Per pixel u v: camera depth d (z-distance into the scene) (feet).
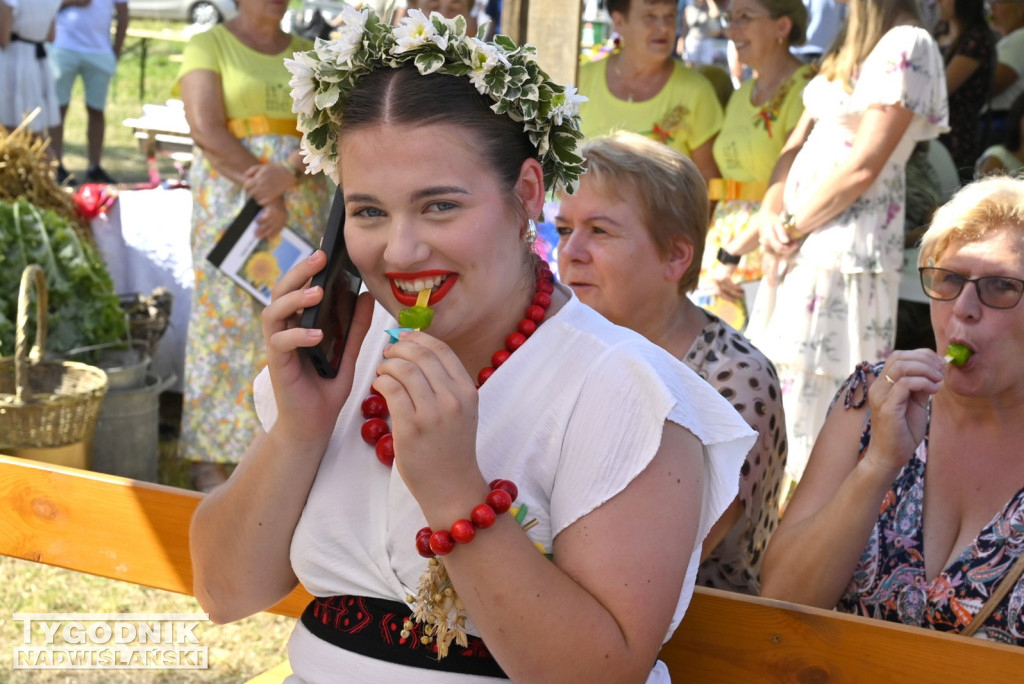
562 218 8.09
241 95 13.92
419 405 4.23
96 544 7.12
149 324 16.55
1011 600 5.85
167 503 6.90
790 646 5.67
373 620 4.93
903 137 12.64
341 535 5.02
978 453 6.36
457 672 4.76
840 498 6.40
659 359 4.86
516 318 4.95
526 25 13.08
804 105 13.91
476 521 4.30
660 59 14.76
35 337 15.15
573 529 4.60
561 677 4.38
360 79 4.69
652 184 7.71
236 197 14.23
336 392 5.14
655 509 4.53
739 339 7.90
